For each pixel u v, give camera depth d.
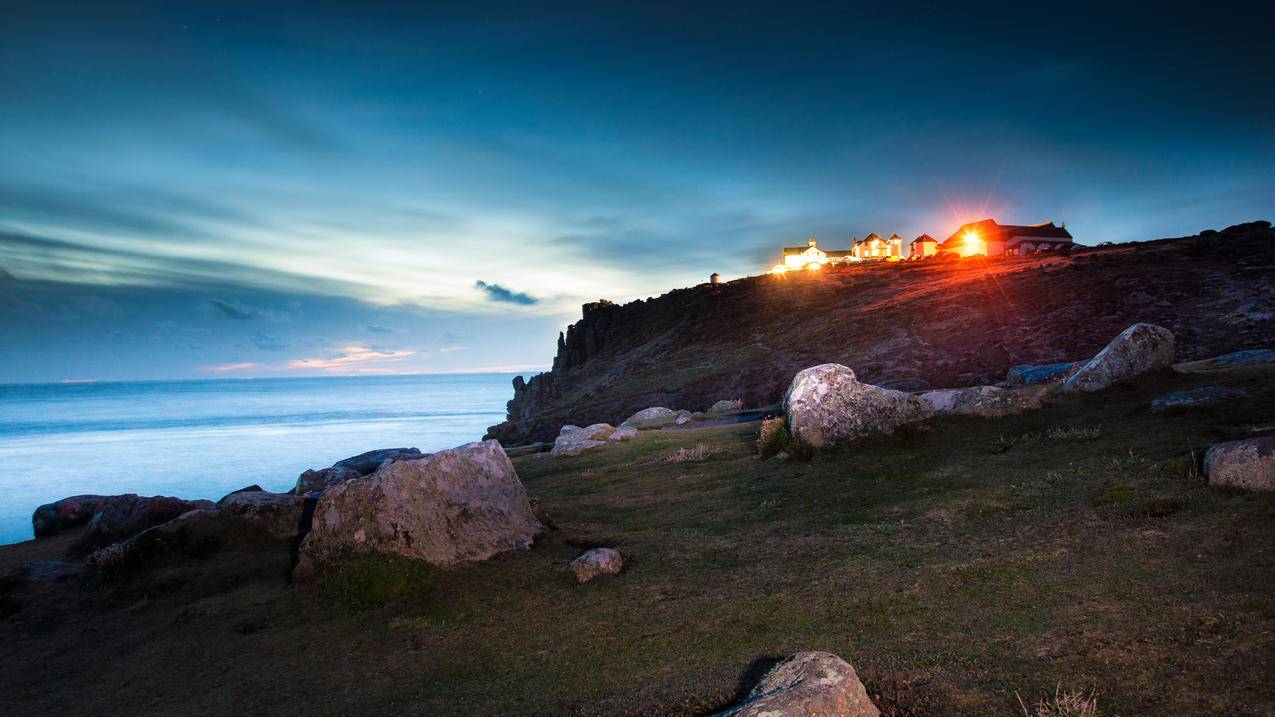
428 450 99.38
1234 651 5.70
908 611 7.75
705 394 64.75
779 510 13.11
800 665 6.18
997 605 7.45
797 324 83.06
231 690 8.38
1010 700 5.70
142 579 13.19
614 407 71.25
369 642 9.42
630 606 9.41
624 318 131.62
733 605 8.84
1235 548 7.55
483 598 10.44
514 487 13.58
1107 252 81.19
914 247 167.25
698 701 6.54
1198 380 16.44
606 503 15.84
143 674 9.25
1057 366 23.06
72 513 19.45
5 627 11.66
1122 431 13.73
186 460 89.38
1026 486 11.38
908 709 5.85
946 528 10.22
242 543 14.54
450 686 7.82
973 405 17.03
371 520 11.80
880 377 50.91
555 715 6.80
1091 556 8.13
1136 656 5.95
